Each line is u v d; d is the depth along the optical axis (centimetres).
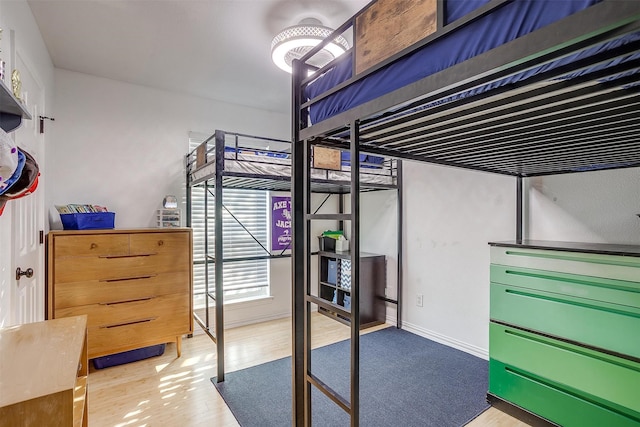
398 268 362
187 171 336
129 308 266
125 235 263
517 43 74
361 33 118
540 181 250
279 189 380
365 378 253
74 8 202
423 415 208
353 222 126
